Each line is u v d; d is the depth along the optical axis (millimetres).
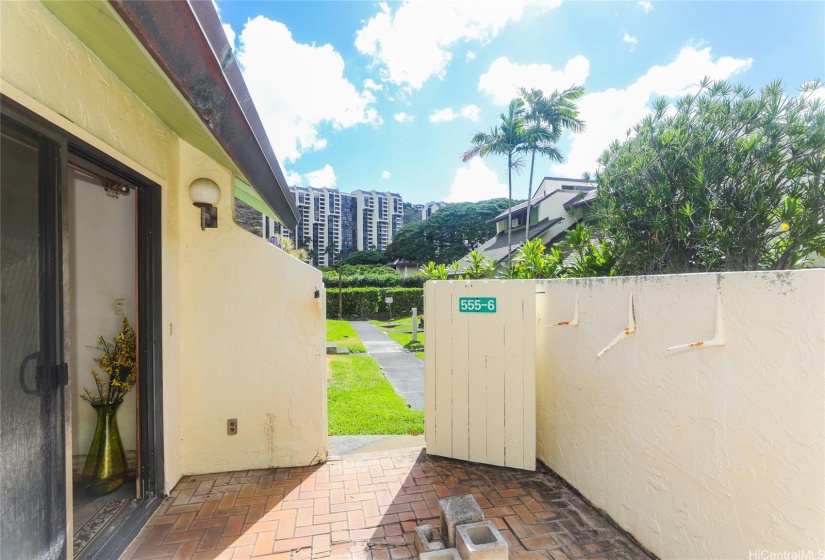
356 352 10172
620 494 2523
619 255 4902
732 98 4324
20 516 1564
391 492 3027
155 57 1164
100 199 3188
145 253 2836
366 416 4996
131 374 3041
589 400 2846
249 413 3367
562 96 15969
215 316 3297
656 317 2229
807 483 1499
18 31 1500
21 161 1583
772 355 1630
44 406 1708
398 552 2350
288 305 3418
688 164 4410
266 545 2402
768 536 1634
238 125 1933
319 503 2869
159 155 2844
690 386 2008
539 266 5555
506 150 16875
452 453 3602
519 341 3402
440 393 3648
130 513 2680
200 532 2518
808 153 3787
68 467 1830
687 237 4273
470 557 1980
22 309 1590
